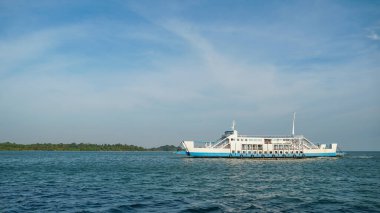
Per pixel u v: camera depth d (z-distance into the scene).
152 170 100.00
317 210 38.78
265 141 149.88
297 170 99.12
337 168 108.38
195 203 42.72
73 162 160.00
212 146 150.75
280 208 39.69
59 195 50.06
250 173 88.06
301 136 152.00
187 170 98.75
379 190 56.00
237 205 41.34
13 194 51.16
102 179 73.56
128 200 45.28
